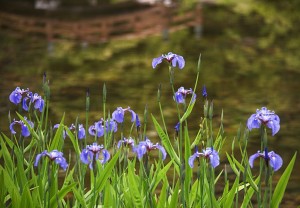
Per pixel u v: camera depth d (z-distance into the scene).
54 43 16.25
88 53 14.99
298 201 5.86
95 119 8.98
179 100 3.71
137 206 3.61
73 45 16.17
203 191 3.80
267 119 3.29
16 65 13.23
